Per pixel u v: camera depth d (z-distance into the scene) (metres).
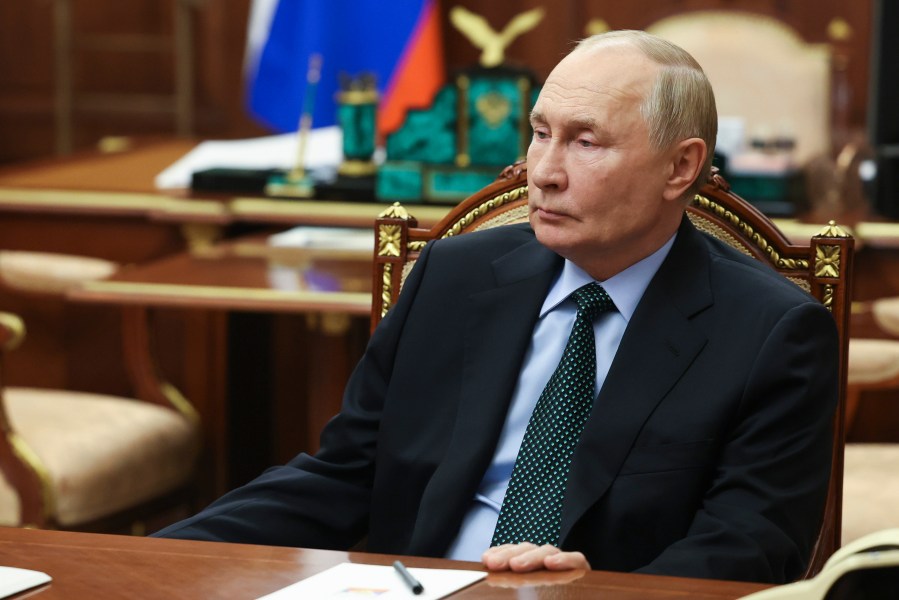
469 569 4.50
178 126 25.59
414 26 15.24
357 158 12.49
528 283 5.99
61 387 12.98
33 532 4.86
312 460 6.04
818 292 6.16
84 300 9.72
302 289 9.71
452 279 6.12
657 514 5.36
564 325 5.88
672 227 5.75
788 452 5.35
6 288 12.88
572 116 5.46
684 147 5.55
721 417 5.42
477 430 5.73
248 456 12.00
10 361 13.02
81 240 12.67
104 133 26.06
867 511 7.65
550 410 5.66
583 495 5.41
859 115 20.83
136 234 12.58
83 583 4.29
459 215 6.64
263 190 12.62
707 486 5.48
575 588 4.28
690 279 5.72
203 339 11.52
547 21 22.28
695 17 16.50
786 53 16.11
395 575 4.40
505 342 5.88
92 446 9.68
